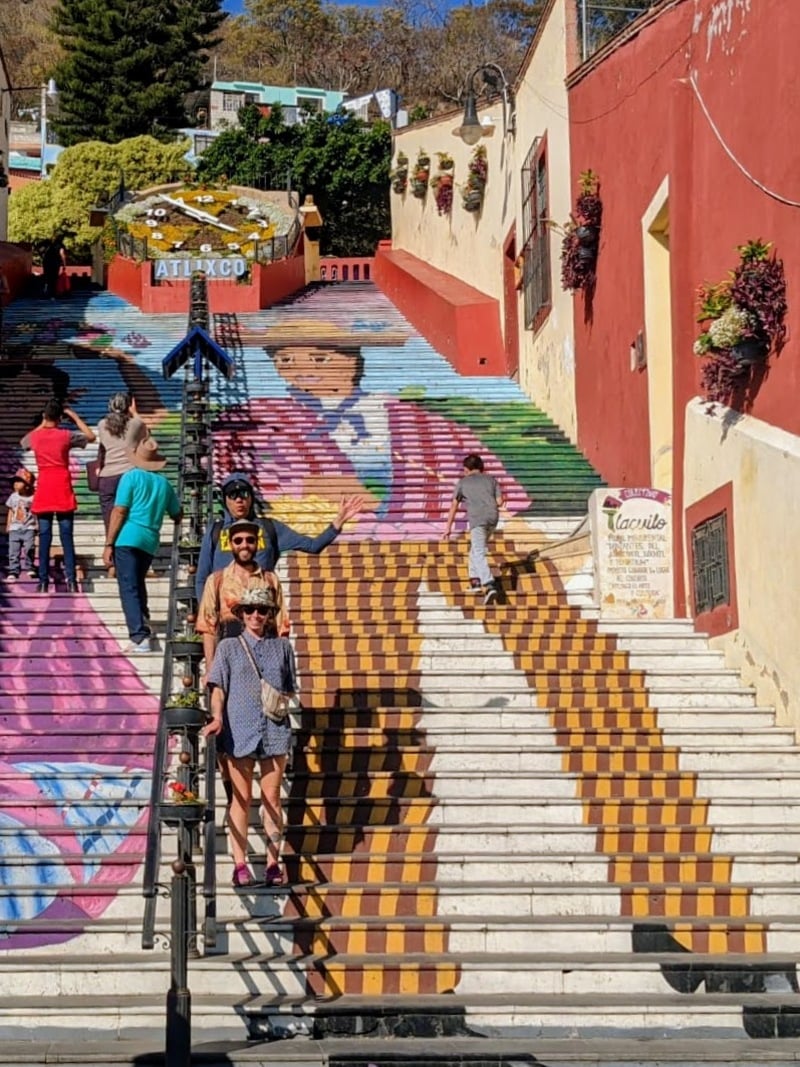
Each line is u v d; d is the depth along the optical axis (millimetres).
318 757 9555
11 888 8242
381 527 14641
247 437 17172
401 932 8016
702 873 8617
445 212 25750
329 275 33531
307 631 11602
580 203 15922
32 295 28422
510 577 12570
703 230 12117
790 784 9375
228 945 7992
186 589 9781
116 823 8938
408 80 71688
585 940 8023
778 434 10219
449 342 21891
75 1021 7391
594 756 9633
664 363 13758
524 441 17312
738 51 11180
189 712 7512
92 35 47875
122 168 40156
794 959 7805
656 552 12211
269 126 42719
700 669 10898
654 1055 7078
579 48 17594
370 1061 7008
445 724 10141
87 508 14766
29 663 10766
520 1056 7031
